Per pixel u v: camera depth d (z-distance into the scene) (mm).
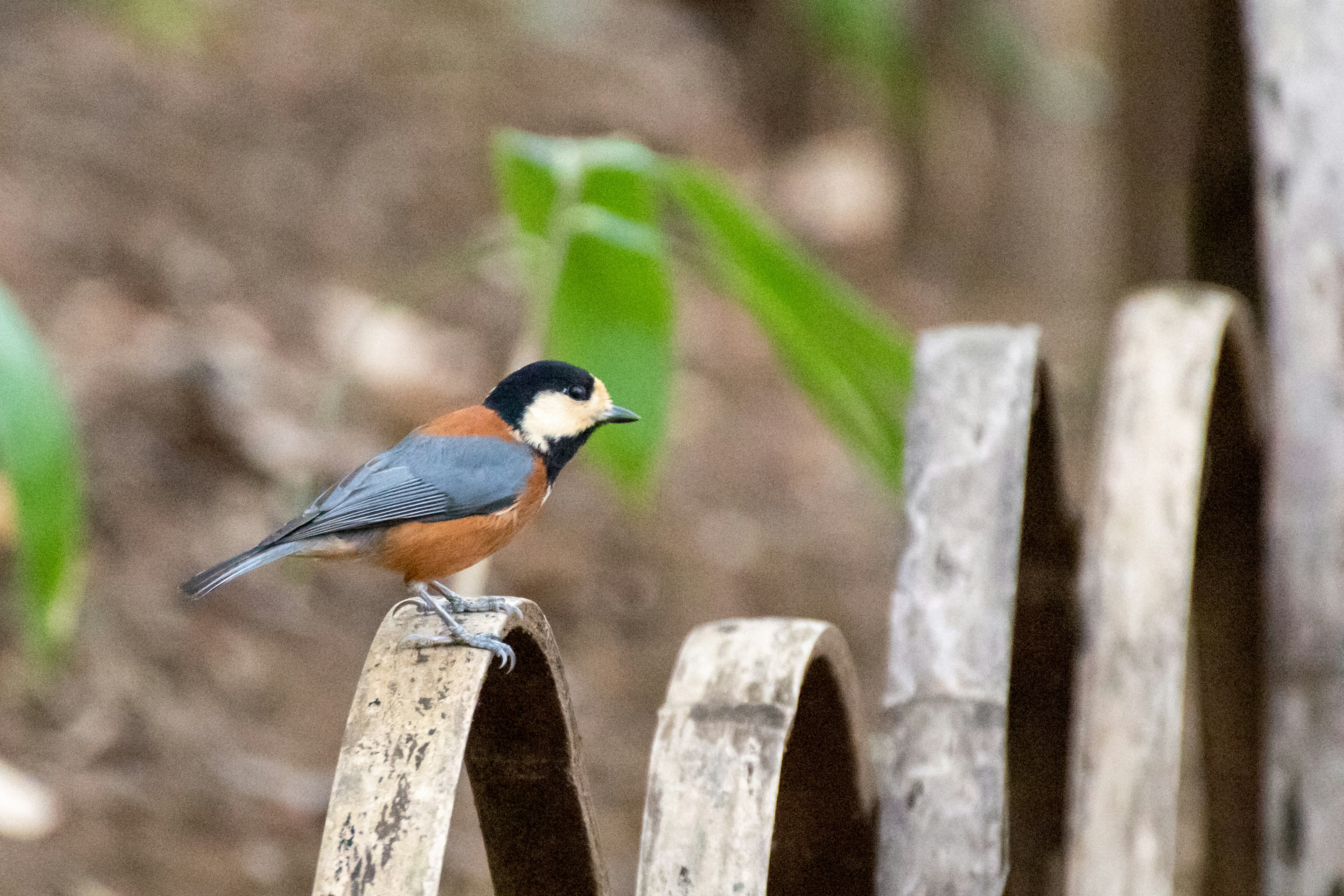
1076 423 17609
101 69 19422
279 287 16297
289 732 10836
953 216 23547
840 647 4602
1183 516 5102
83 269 15219
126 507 12375
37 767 9594
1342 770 5824
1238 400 6090
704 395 18672
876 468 8484
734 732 4105
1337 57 6031
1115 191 13906
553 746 4309
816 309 7582
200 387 13430
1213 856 6914
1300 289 5980
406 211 18906
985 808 4453
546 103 23344
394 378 15391
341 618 12703
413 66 22906
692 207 7672
